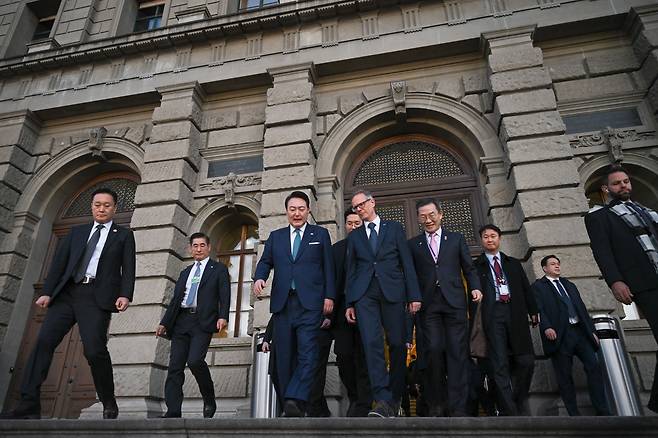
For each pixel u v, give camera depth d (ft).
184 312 19.86
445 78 32.78
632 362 23.30
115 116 38.22
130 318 28.22
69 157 37.37
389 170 33.37
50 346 15.46
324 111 33.40
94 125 38.45
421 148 33.60
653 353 23.34
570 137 28.73
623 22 30.32
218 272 20.47
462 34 31.83
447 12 32.94
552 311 20.42
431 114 32.35
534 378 23.03
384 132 33.86
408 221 31.07
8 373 32.30
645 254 13.42
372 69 34.09
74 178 38.29
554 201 25.82
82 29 43.09
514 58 30.07
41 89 39.04
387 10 34.17
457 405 14.58
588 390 20.77
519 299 18.60
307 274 15.19
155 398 26.84
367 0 33.50
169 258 29.86
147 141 36.01
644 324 23.82
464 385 14.82
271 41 35.53
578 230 24.86
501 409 17.03
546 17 30.83
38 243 36.32
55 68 39.47
